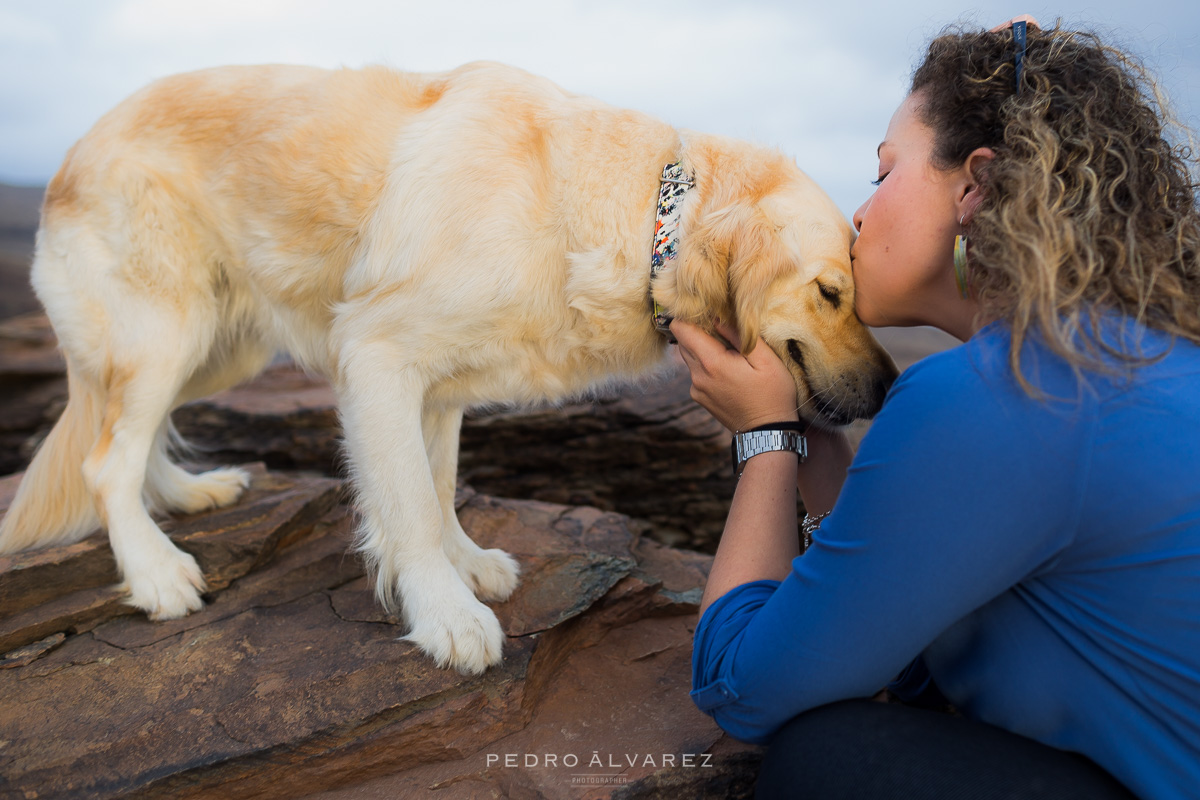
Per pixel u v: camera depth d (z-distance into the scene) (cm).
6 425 511
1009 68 129
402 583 194
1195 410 100
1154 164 117
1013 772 109
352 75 215
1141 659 104
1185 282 112
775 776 122
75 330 225
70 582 209
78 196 224
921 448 106
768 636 121
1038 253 106
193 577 209
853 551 111
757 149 192
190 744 162
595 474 386
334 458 393
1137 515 99
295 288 219
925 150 138
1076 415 100
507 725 178
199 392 261
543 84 210
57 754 158
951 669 129
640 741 174
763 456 155
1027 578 111
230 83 224
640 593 220
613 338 196
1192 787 104
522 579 218
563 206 189
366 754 168
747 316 167
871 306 160
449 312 188
